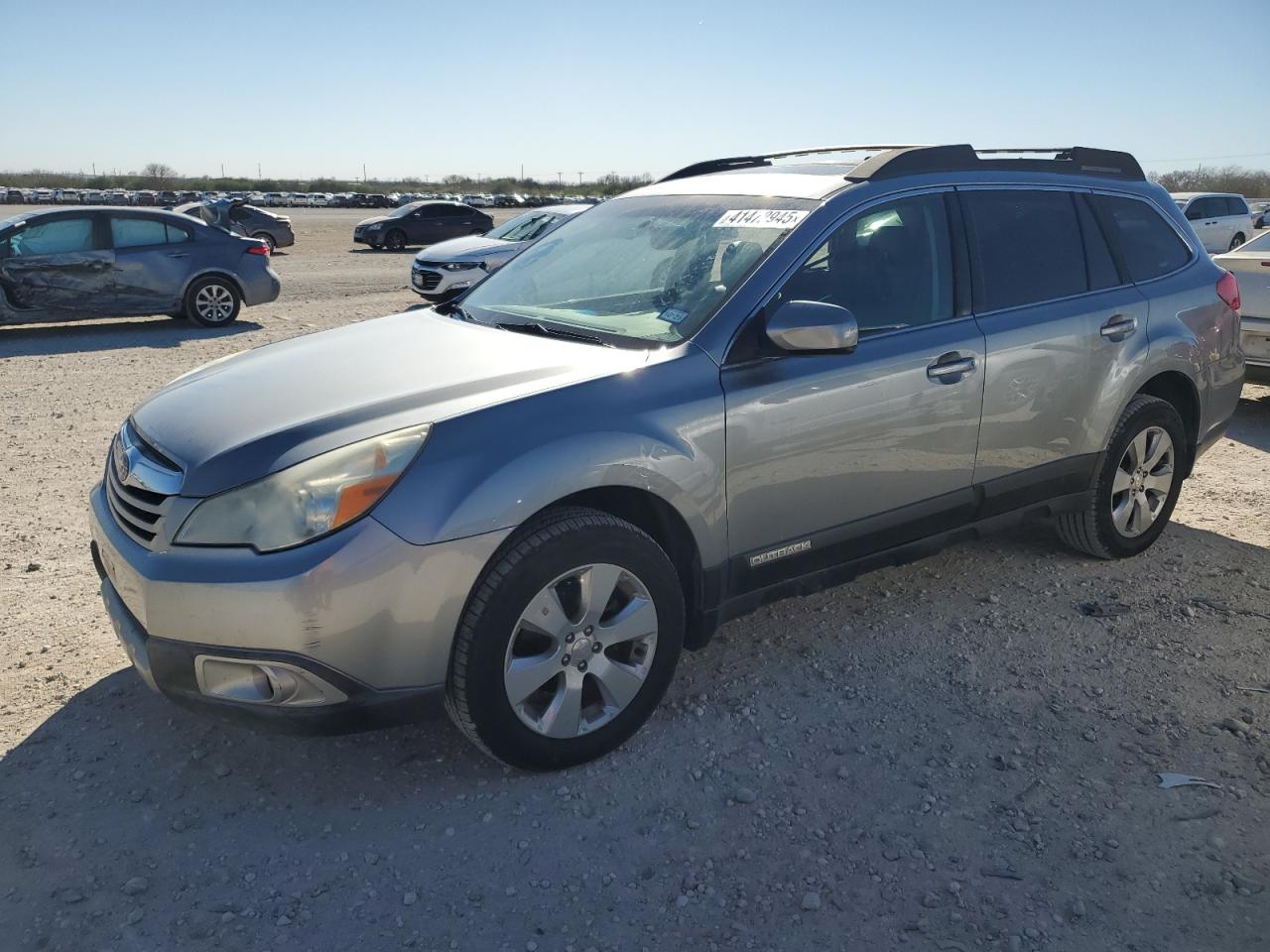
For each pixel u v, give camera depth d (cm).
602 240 413
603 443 298
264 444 279
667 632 324
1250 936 250
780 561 351
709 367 326
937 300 386
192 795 303
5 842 280
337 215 4772
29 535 517
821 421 346
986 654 390
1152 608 431
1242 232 2520
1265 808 298
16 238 1167
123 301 1232
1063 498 442
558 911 257
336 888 265
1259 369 799
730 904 260
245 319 1369
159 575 273
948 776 312
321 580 264
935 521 393
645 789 306
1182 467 490
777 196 384
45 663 379
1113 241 455
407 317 420
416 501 274
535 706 311
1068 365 419
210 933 249
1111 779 312
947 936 250
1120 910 258
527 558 288
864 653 392
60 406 814
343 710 277
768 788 307
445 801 301
